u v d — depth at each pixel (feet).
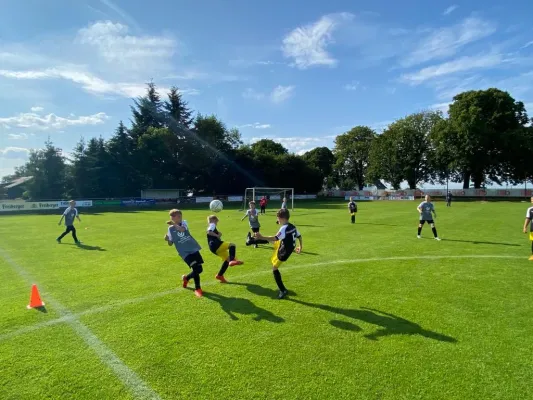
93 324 16.57
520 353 13.43
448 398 10.68
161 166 169.17
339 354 13.39
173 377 11.95
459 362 12.76
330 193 238.89
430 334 15.14
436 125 180.34
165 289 22.24
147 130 171.22
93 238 46.47
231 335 15.16
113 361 13.05
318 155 279.49
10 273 27.07
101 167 150.71
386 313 17.67
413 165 199.21
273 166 205.16
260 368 12.42
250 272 26.58
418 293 20.99
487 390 11.08
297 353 13.48
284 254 19.93
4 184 226.38
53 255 34.37
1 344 14.56
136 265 29.37
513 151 158.71
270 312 17.93
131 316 17.57
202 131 181.16
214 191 189.78
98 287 22.82
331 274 25.70
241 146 205.26
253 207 41.91
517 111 167.22
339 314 17.57
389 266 28.22
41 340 14.89
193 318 17.20
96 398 10.86
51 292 21.88
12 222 72.84
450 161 174.19
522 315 17.35
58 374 12.21
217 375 12.02
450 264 28.91
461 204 132.26
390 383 11.46
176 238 21.71
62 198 146.92
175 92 188.03
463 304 19.01
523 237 44.04
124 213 99.71
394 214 86.69
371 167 214.90
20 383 11.68
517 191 170.81
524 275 25.30
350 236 45.70
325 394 10.89
